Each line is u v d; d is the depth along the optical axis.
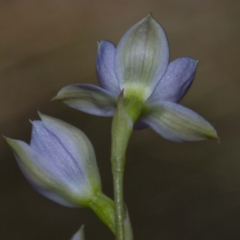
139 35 0.20
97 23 0.61
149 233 0.43
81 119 0.50
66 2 0.63
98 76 0.20
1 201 0.45
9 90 0.52
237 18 0.60
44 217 0.44
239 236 0.44
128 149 0.48
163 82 0.20
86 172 0.20
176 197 0.45
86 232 0.43
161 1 0.63
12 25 0.60
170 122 0.20
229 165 0.47
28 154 0.20
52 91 0.52
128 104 0.20
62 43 0.58
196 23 0.60
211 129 0.20
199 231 0.44
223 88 0.52
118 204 0.19
